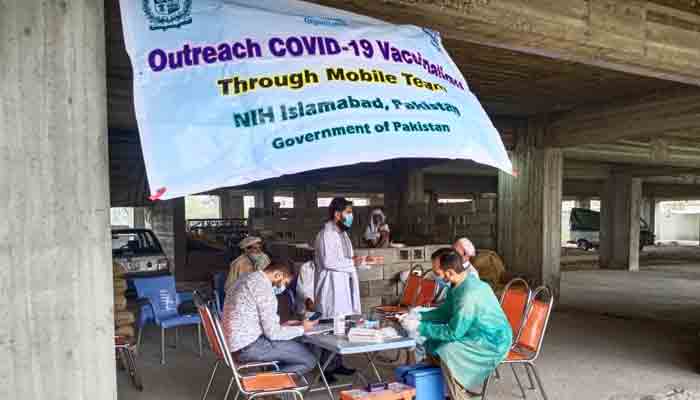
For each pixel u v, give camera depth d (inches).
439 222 396.2
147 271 366.9
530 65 234.1
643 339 255.3
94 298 86.5
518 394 174.4
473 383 133.5
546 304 156.3
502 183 355.9
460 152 107.1
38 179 83.1
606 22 157.9
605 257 660.1
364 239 301.6
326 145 96.5
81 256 85.7
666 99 274.8
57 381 84.0
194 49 98.0
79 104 86.0
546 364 211.2
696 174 573.0
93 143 86.9
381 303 257.3
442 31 141.7
